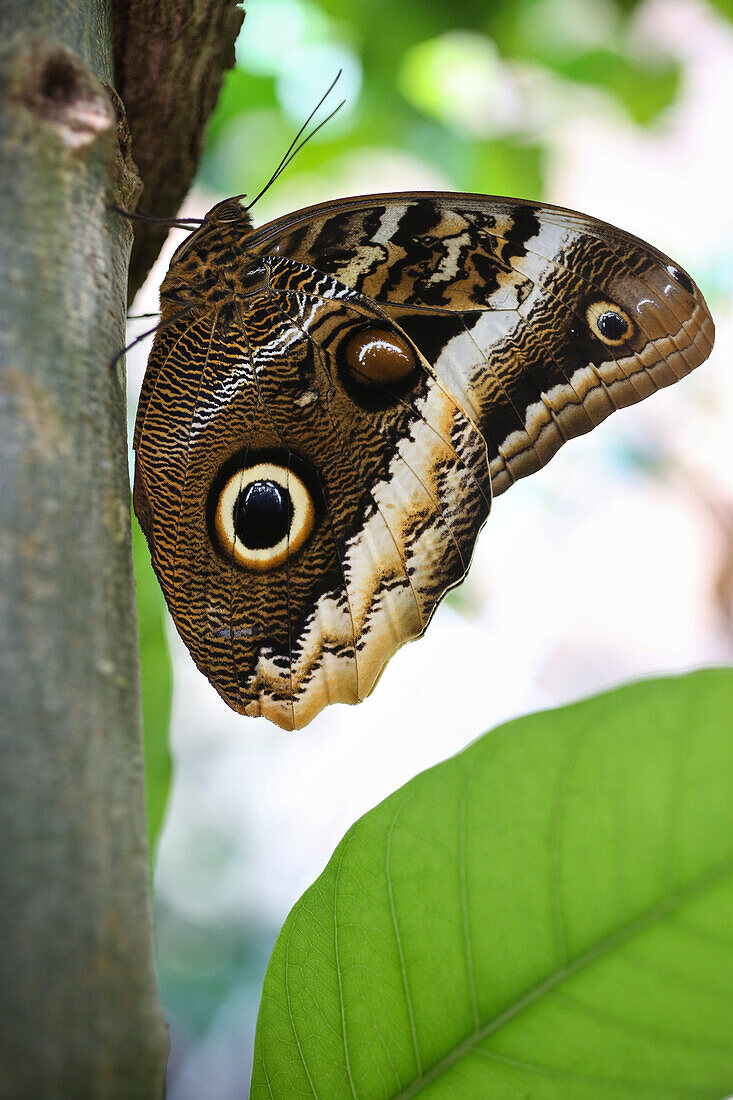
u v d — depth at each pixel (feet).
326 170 2.23
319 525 1.75
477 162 2.19
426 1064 1.52
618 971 1.51
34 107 1.51
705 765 1.50
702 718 1.50
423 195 1.72
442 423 1.74
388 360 1.74
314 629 1.74
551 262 1.73
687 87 2.21
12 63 1.51
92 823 1.24
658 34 2.33
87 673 1.31
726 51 2.75
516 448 1.75
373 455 1.74
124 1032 1.17
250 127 2.18
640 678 1.51
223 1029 2.40
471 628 2.98
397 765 2.77
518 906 1.52
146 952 1.23
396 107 2.16
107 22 1.59
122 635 1.40
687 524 3.00
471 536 1.75
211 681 1.73
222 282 1.73
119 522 1.48
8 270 1.47
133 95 1.67
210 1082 2.33
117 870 1.24
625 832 1.51
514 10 2.09
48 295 1.49
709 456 2.91
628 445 2.95
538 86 2.17
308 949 1.54
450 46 2.13
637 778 1.51
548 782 1.51
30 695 1.25
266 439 1.74
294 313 1.74
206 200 2.24
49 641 1.29
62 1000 1.14
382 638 1.75
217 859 2.57
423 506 1.75
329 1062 1.53
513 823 1.52
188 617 1.73
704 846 1.50
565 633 3.05
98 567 1.39
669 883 1.50
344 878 1.53
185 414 1.73
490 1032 1.52
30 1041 1.12
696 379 2.89
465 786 1.52
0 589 1.28
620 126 2.33
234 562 1.73
